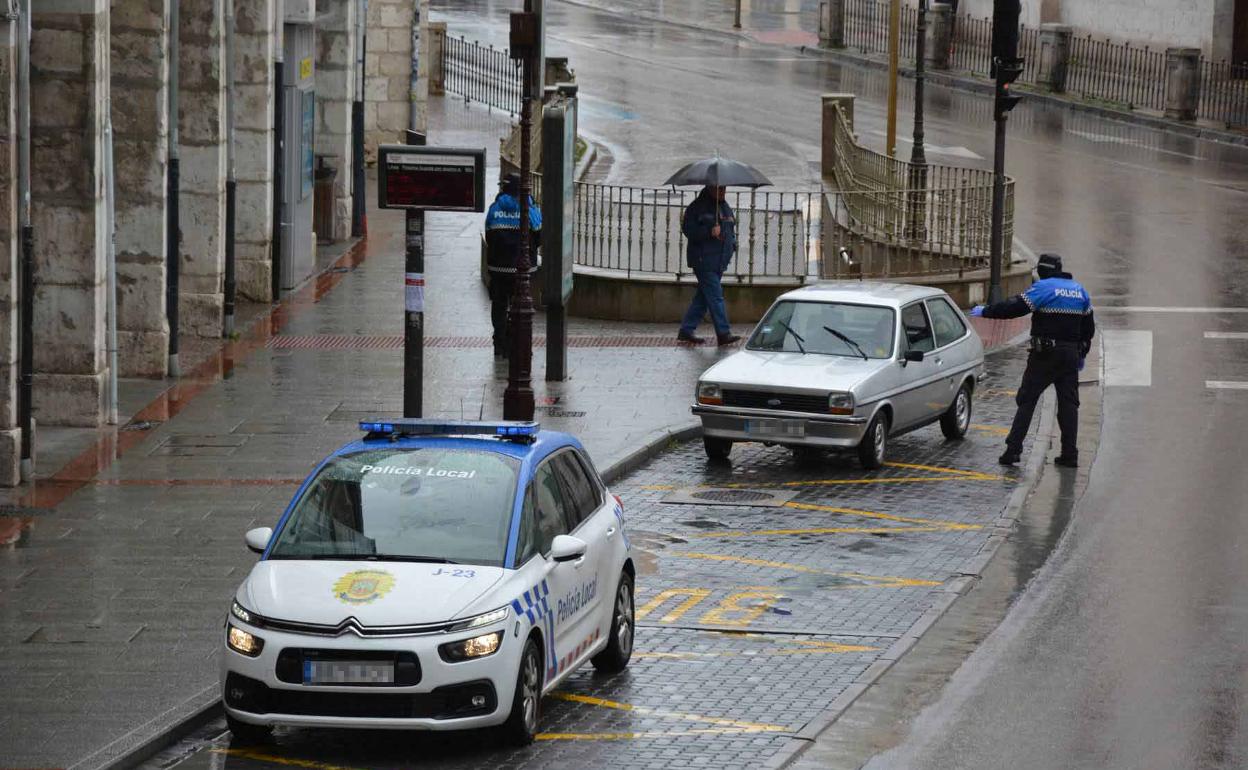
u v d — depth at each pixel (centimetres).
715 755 1603
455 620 1542
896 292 2966
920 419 2878
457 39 7162
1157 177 5584
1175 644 1953
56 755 1540
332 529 1669
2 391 2497
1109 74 7406
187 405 3014
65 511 2389
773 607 2092
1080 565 2273
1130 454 2859
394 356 3425
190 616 1953
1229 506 2552
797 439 2723
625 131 6291
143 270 3180
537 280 3888
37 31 2736
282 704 1542
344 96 4609
